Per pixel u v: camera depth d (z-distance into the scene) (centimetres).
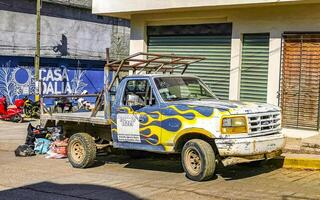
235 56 1309
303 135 1188
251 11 1274
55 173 973
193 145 839
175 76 975
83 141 1016
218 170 945
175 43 1471
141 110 922
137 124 926
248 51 1297
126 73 1275
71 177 928
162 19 1480
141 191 789
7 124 2006
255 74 1284
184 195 752
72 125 1098
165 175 923
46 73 2795
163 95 916
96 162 1092
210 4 1262
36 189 826
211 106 839
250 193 756
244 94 1305
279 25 1222
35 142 1238
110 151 1162
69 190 814
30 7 2678
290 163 962
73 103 2280
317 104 1166
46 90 2788
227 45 1345
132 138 938
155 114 898
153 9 1396
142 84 945
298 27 1191
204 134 827
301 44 1189
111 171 984
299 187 797
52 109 1243
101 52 3100
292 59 1205
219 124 807
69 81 2927
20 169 1019
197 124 834
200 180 840
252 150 810
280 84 1223
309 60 1177
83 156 1015
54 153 1166
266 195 742
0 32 2541
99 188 823
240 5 1229
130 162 1092
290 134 1208
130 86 962
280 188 790
